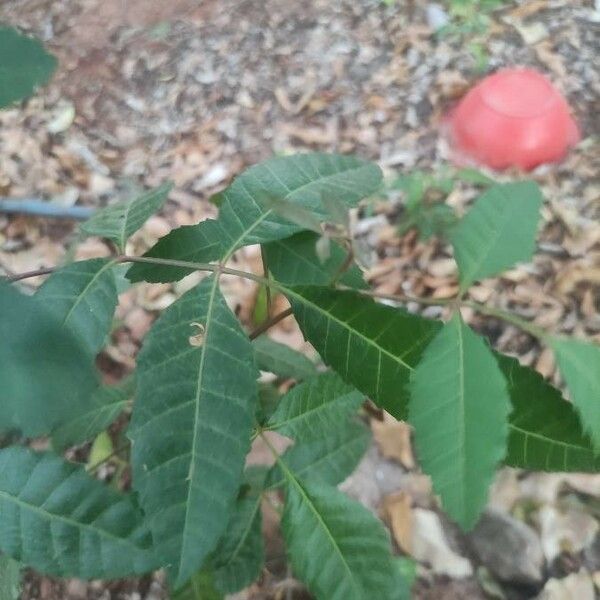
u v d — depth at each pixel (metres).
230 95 0.72
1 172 0.67
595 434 0.15
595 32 0.75
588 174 0.62
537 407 0.17
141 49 0.76
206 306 0.19
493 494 0.44
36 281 0.58
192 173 0.67
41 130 0.70
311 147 0.68
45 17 0.80
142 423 0.18
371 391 0.19
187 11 0.80
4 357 0.11
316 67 0.74
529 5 0.77
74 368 0.12
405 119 0.69
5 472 0.20
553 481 0.45
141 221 0.22
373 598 0.23
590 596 0.41
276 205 0.16
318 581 0.23
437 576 0.42
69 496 0.20
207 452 0.18
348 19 0.77
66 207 0.61
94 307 0.19
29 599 0.39
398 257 0.58
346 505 0.24
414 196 0.59
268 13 0.78
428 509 0.45
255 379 0.19
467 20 0.75
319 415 0.26
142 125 0.71
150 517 0.18
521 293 0.55
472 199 0.61
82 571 0.20
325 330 0.19
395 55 0.74
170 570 0.18
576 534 0.43
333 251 0.23
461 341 0.16
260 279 0.19
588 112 0.68
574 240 0.58
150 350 0.19
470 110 0.63
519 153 0.60
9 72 0.12
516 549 0.42
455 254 0.17
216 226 0.23
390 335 0.18
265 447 0.44
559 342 0.16
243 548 0.27
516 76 0.62
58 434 0.31
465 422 0.15
